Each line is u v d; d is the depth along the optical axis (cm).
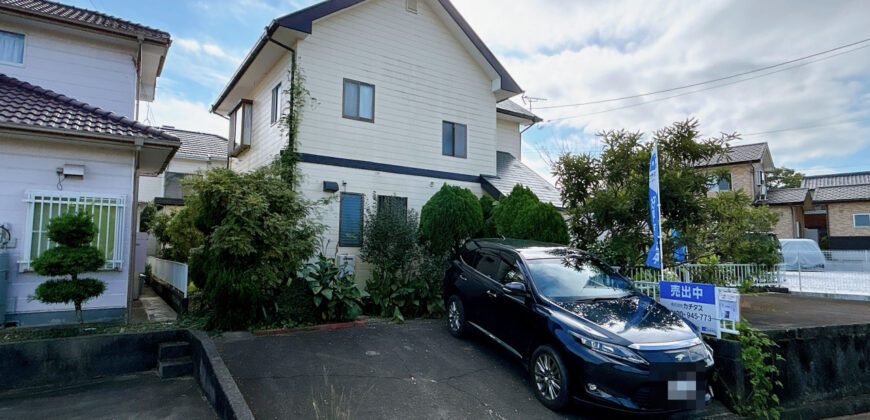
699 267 935
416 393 500
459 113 1220
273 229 685
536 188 1289
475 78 1263
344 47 1030
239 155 1304
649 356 446
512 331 566
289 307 732
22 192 632
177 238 1045
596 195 856
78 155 670
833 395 625
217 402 459
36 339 549
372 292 863
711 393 531
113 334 586
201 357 547
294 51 970
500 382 547
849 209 2444
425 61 1163
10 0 917
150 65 1138
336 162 995
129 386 540
